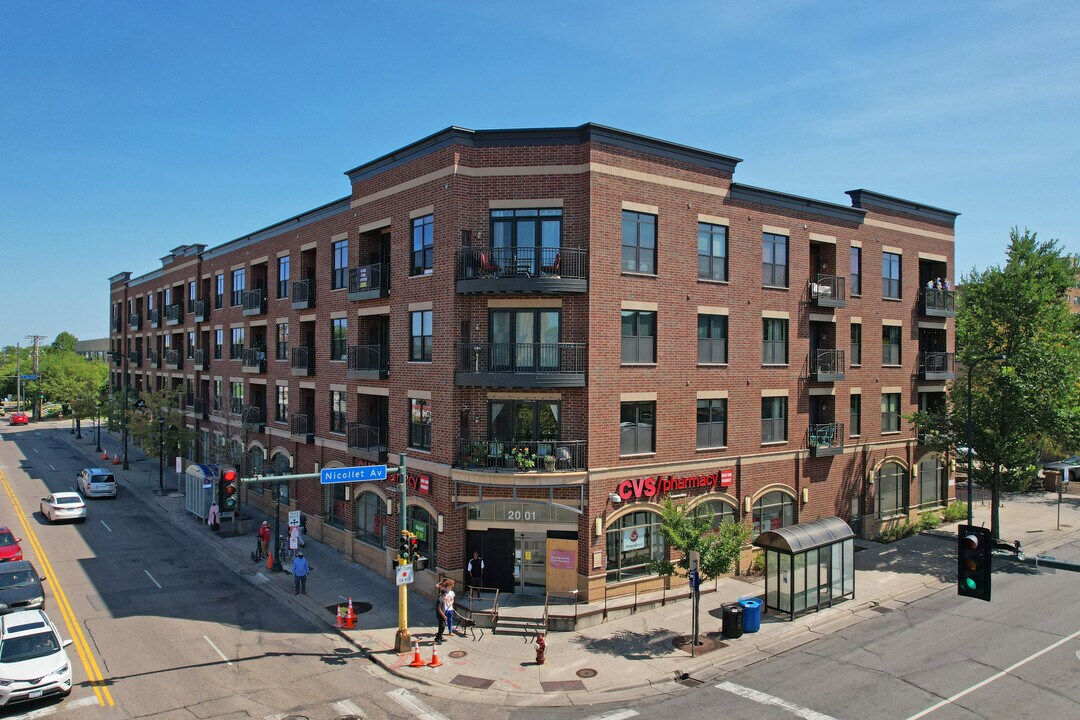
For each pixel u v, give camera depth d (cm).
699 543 1956
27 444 6525
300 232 3381
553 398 2278
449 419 2311
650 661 1867
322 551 2986
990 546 1234
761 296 2734
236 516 3272
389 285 2725
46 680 1574
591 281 2239
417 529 2498
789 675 1773
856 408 3144
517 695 1675
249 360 3844
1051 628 2080
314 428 3272
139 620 2145
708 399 2573
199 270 4722
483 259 2272
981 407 2995
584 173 2264
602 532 2252
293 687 1705
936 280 3475
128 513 3709
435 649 1884
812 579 2239
